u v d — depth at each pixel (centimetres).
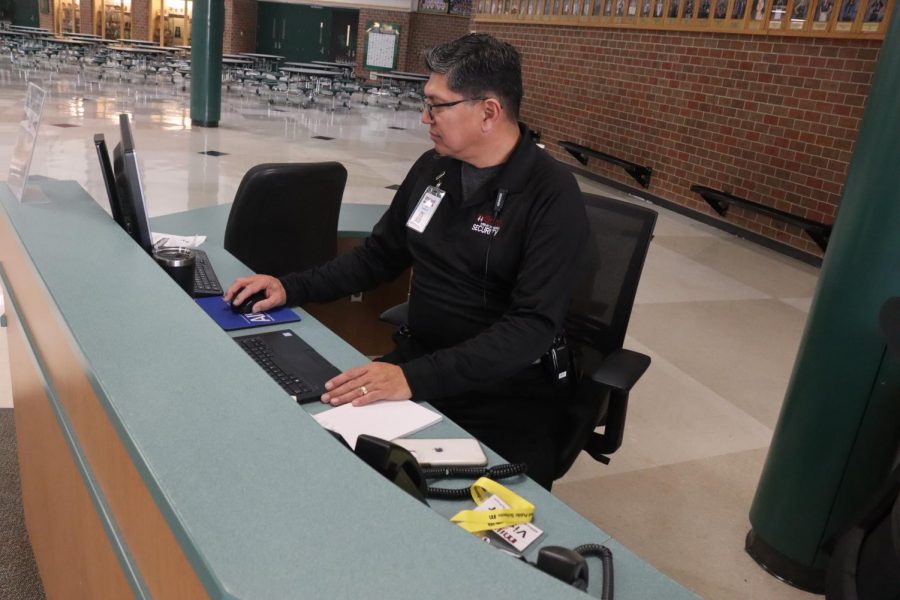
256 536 73
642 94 832
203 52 952
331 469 86
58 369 135
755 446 307
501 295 177
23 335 169
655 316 452
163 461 83
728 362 393
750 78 684
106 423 104
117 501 104
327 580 68
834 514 211
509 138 171
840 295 199
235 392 101
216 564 68
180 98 1295
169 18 2216
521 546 107
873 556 121
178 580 81
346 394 140
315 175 249
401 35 1931
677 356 393
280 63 2184
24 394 177
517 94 168
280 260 255
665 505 261
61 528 151
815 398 208
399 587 69
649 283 518
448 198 180
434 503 116
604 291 209
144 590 95
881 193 187
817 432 209
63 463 140
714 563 232
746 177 692
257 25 2202
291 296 187
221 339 118
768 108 666
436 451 126
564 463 184
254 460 86
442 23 1939
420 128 1217
